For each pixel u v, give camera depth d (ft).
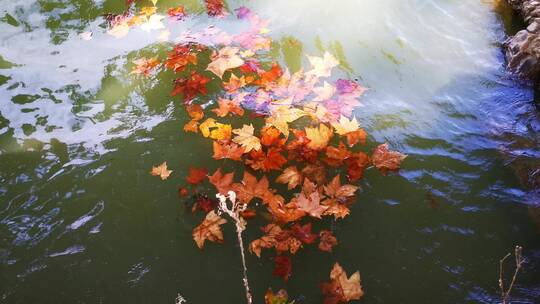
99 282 8.60
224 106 11.18
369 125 10.94
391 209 9.45
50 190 10.00
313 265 8.63
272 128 10.61
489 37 13.30
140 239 9.16
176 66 12.21
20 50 13.16
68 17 14.11
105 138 10.90
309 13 13.93
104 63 12.62
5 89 12.08
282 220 9.11
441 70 12.34
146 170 10.23
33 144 10.86
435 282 8.43
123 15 14.01
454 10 14.12
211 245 8.96
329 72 12.03
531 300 8.10
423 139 10.70
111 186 10.02
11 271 8.79
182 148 10.55
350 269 8.61
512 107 11.44
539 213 9.34
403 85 11.94
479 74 12.25
